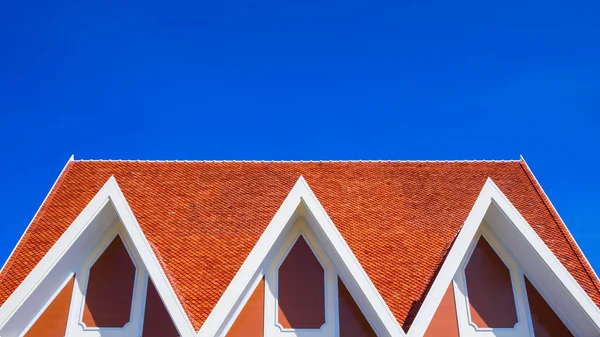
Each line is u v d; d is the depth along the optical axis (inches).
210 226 821.9
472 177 1002.1
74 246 637.9
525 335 642.2
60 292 651.5
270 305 646.5
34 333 625.9
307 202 659.4
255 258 619.5
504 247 688.4
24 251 765.9
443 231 841.5
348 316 644.1
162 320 641.0
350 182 961.5
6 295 687.1
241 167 999.6
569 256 803.4
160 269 610.9
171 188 923.4
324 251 681.0
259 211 863.1
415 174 1002.7
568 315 647.8
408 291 699.4
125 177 949.8
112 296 653.9
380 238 811.4
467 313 646.5
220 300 590.9
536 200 940.6
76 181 935.0
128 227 638.5
